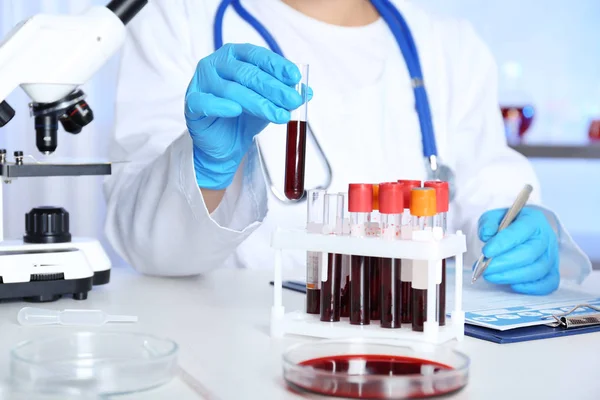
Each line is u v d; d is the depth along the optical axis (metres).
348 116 1.69
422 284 0.79
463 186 1.75
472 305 0.99
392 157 1.71
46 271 1.01
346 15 1.78
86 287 1.03
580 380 0.68
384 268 0.81
